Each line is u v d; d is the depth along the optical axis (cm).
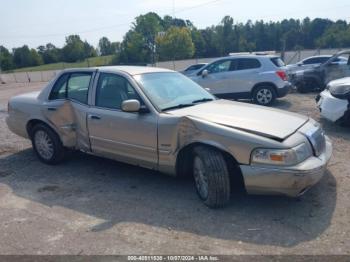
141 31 7438
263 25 8988
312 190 440
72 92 543
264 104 1115
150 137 439
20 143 736
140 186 479
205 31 8925
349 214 378
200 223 372
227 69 1148
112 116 476
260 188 372
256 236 343
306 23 8838
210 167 387
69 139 536
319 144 412
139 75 491
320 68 1380
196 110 446
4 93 2388
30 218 398
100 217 394
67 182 504
